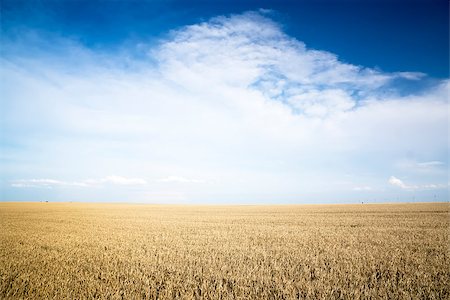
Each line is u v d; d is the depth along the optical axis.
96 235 19.86
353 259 11.98
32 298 7.65
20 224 27.81
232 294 7.80
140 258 12.38
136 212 49.78
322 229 23.25
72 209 59.25
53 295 7.91
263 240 17.47
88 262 11.73
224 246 15.32
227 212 50.12
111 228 24.45
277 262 11.52
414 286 8.66
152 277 9.64
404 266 11.05
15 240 17.58
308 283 8.66
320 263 11.44
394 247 14.95
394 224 26.77
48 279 9.31
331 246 15.27
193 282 8.80
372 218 33.75
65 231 22.23
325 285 8.67
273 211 53.06
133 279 9.31
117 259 12.26
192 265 11.11
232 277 9.25
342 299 7.68
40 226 25.95
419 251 13.94
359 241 16.95
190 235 19.83
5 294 7.96
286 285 8.35
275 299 7.64
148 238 18.38
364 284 8.76
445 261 11.86
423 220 30.48
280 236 19.16
